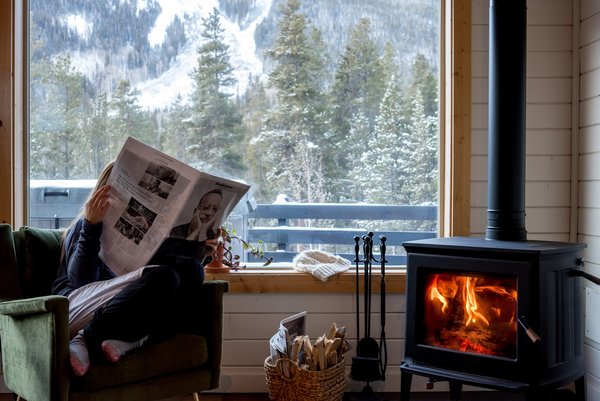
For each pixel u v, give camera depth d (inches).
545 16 107.9
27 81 110.2
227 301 106.5
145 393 76.1
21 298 84.5
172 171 78.3
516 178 92.0
